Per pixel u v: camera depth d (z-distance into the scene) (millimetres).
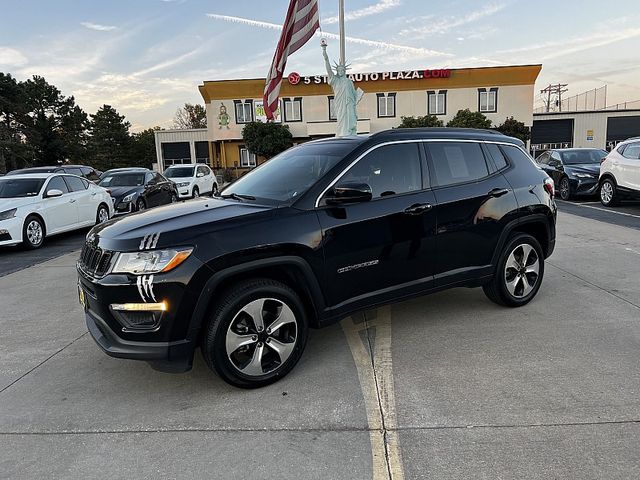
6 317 5074
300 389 3309
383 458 2541
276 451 2631
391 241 3787
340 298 3629
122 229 3309
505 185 4520
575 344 3887
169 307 3000
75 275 6910
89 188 11352
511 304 4730
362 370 3562
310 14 12875
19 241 8859
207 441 2748
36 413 3113
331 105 38781
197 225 3189
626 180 11500
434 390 3229
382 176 3852
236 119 39938
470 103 38594
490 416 2893
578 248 7379
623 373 3379
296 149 4492
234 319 3189
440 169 4176
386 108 38906
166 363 3104
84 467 2547
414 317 4645
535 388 3203
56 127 61562
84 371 3727
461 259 4234
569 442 2617
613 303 4848
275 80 14141
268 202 3611
